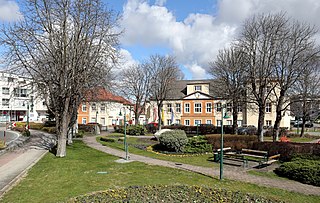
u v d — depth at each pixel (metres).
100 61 18.08
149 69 48.16
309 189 9.55
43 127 41.72
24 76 18.81
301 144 15.40
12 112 63.62
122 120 60.16
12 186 9.74
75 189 9.15
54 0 15.82
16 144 22.47
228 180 10.72
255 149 17.00
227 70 29.45
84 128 42.59
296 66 20.31
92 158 16.14
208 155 17.84
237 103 27.67
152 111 54.03
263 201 6.92
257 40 21.58
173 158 16.50
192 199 6.84
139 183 9.99
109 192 7.37
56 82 16.17
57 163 14.22
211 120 49.44
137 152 19.14
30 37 16.11
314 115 39.84
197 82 51.81
